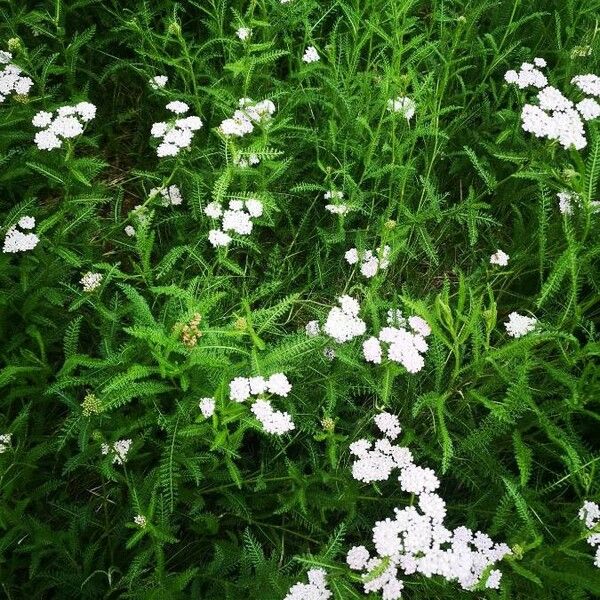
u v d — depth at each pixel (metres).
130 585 0.58
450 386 0.63
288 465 0.62
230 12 0.89
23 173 0.74
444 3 0.91
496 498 0.65
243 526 0.67
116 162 0.89
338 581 0.55
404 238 0.77
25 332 0.69
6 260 0.67
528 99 0.86
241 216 0.70
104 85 0.91
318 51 0.85
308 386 0.69
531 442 0.69
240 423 0.61
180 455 0.60
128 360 0.63
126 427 0.62
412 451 0.67
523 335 0.68
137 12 0.88
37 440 0.66
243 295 0.75
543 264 0.76
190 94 0.82
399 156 0.75
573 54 0.83
